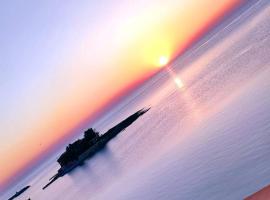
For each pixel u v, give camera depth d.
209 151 16.30
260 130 13.81
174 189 15.07
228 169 12.51
